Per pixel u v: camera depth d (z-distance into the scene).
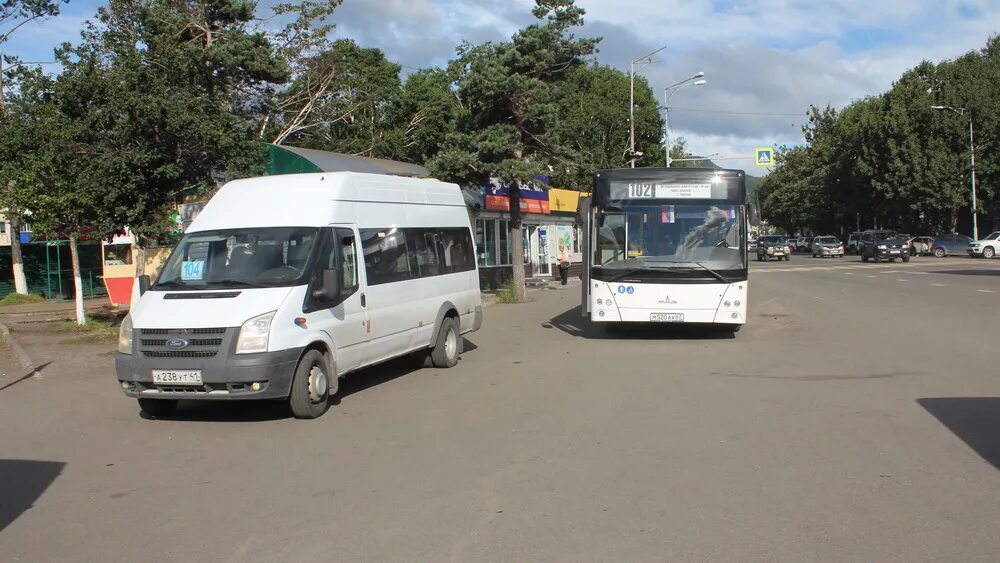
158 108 14.81
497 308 21.45
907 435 6.93
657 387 9.45
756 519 4.95
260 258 8.69
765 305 20.16
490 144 21.05
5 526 5.25
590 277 13.85
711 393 9.00
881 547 4.48
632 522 4.94
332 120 32.44
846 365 10.73
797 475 5.85
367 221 9.82
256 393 7.79
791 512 5.07
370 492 5.71
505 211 29.69
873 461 6.17
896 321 15.76
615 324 16.34
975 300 19.75
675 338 14.20
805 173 78.44
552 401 8.78
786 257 54.75
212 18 26.34
